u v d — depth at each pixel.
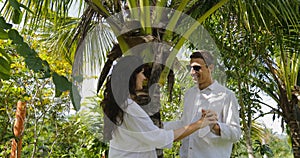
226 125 2.30
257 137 6.11
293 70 5.32
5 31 1.13
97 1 2.44
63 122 4.61
